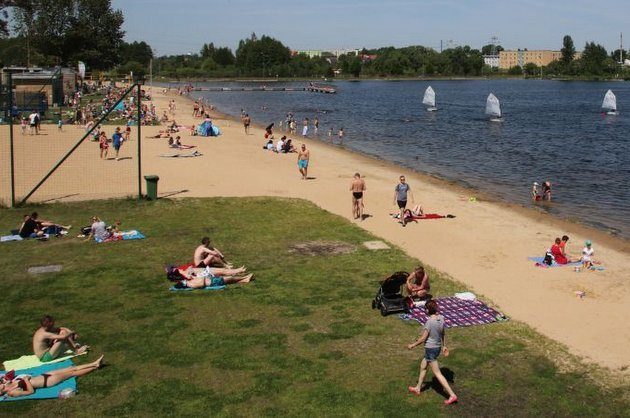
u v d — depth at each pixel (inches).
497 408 473.1
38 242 901.8
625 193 1462.8
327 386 501.7
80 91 3966.5
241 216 1064.8
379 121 3427.7
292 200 1196.5
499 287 761.6
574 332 627.5
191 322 625.9
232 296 697.6
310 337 591.2
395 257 845.8
